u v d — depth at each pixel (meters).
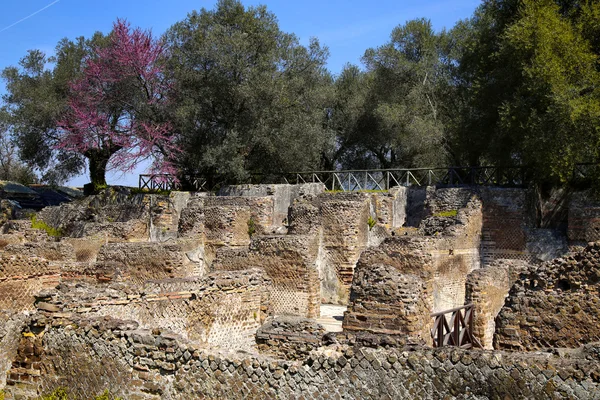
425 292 14.05
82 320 11.36
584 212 24.58
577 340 12.35
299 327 13.55
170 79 43.03
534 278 13.15
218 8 42.38
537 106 26.70
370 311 13.77
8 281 18.28
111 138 43.94
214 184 41.75
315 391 8.91
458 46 39.94
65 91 48.84
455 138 32.53
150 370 10.27
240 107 40.72
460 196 27.70
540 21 26.06
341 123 48.06
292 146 40.09
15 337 11.81
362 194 30.53
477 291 17.17
